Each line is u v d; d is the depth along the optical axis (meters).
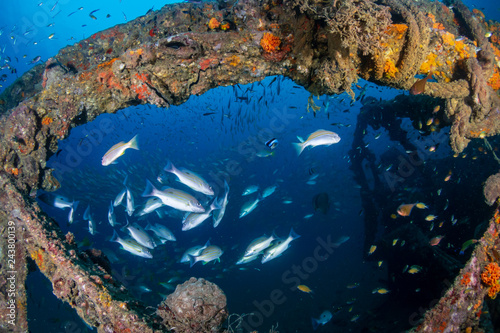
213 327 2.90
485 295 3.38
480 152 7.68
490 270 3.30
